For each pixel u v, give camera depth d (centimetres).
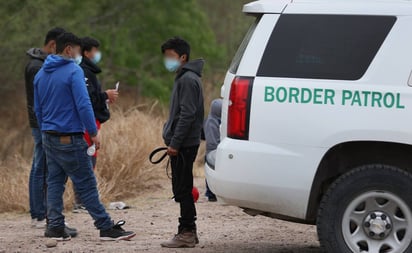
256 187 1762
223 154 1786
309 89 1742
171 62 1994
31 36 5456
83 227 2425
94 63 2525
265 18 1811
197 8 7444
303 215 1762
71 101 2069
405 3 1759
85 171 2108
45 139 2102
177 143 1973
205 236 2258
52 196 2167
